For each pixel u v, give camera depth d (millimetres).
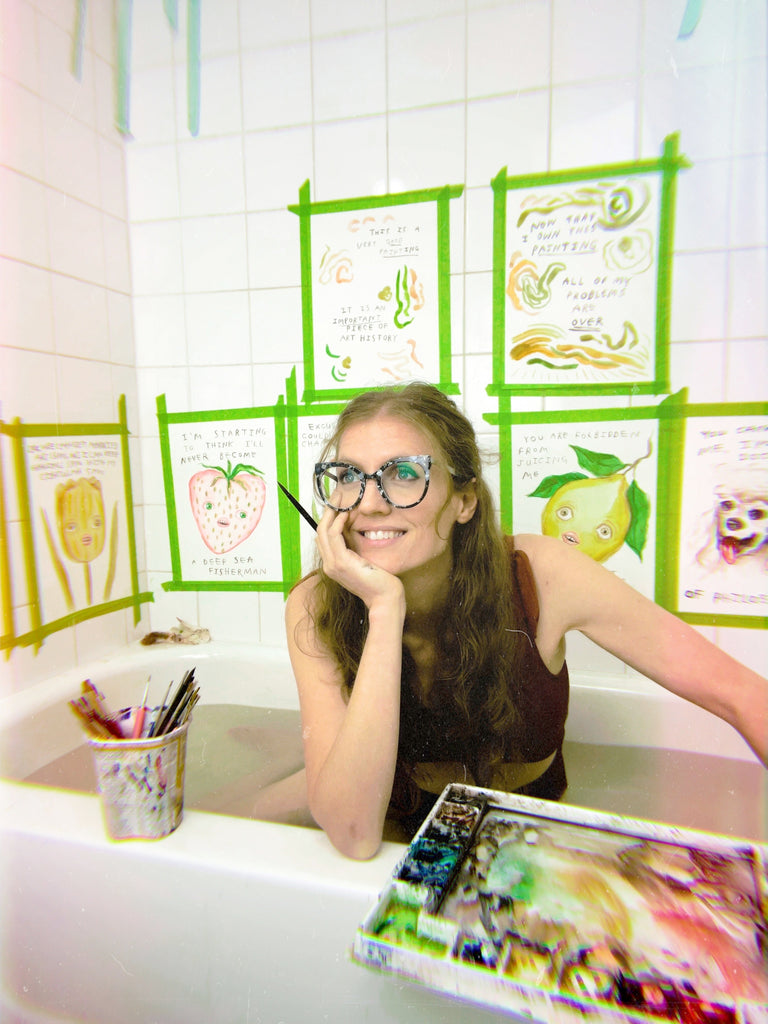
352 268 1117
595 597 854
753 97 914
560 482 1065
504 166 1021
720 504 1008
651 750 1007
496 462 1085
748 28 898
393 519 786
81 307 1117
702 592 1031
